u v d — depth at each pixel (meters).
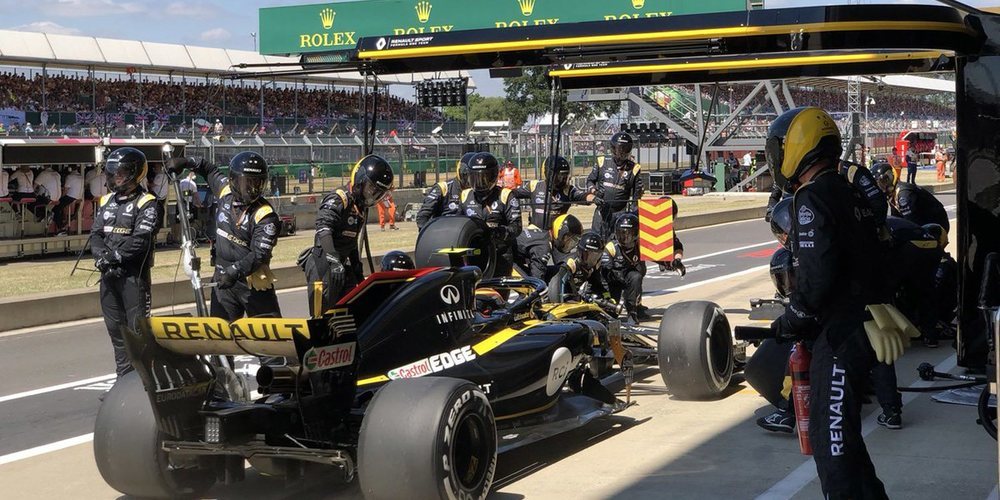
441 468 4.80
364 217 8.44
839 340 4.43
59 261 19.83
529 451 6.59
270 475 5.50
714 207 33.41
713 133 42.25
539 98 57.94
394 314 5.66
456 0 34.81
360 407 5.44
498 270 10.11
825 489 4.47
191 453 5.30
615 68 10.39
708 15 7.82
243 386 5.83
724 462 6.15
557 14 32.81
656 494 5.57
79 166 21.03
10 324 12.84
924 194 10.33
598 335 7.57
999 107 6.81
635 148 49.41
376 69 9.16
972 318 6.94
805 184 4.52
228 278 7.85
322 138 38.09
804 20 7.48
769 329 4.66
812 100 46.84
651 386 8.39
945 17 6.93
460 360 5.95
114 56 36.25
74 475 6.37
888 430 6.79
